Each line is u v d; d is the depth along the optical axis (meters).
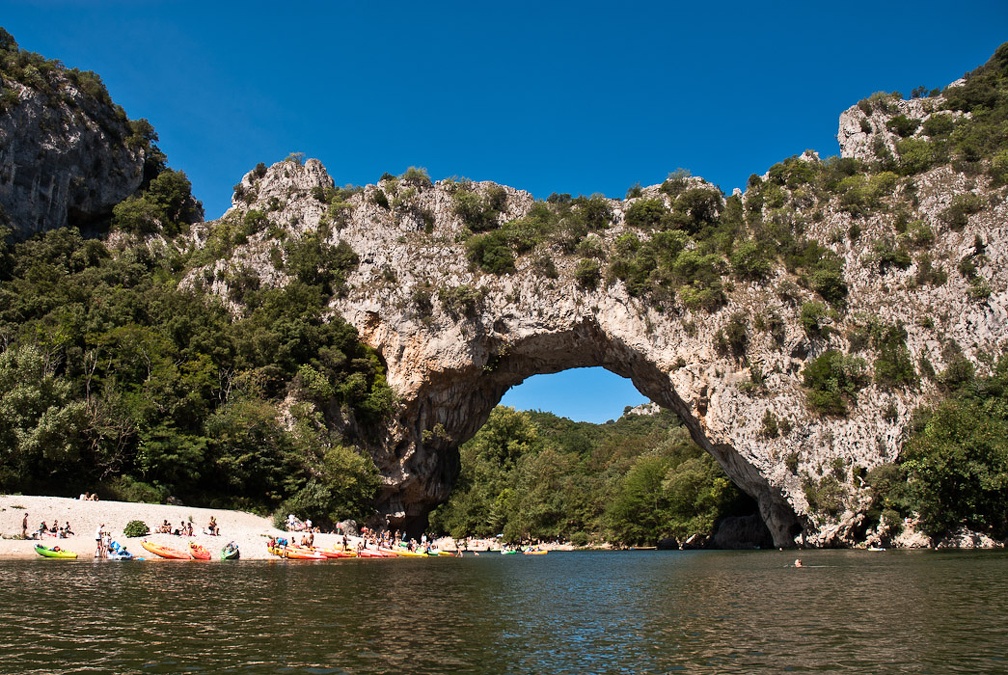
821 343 58.66
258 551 43.94
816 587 28.20
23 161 81.50
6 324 59.44
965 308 56.88
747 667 15.02
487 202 76.44
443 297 65.81
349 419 63.62
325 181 89.94
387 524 65.94
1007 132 67.69
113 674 14.18
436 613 22.38
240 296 72.50
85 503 43.94
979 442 46.59
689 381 59.91
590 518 94.31
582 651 16.73
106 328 60.16
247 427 55.34
